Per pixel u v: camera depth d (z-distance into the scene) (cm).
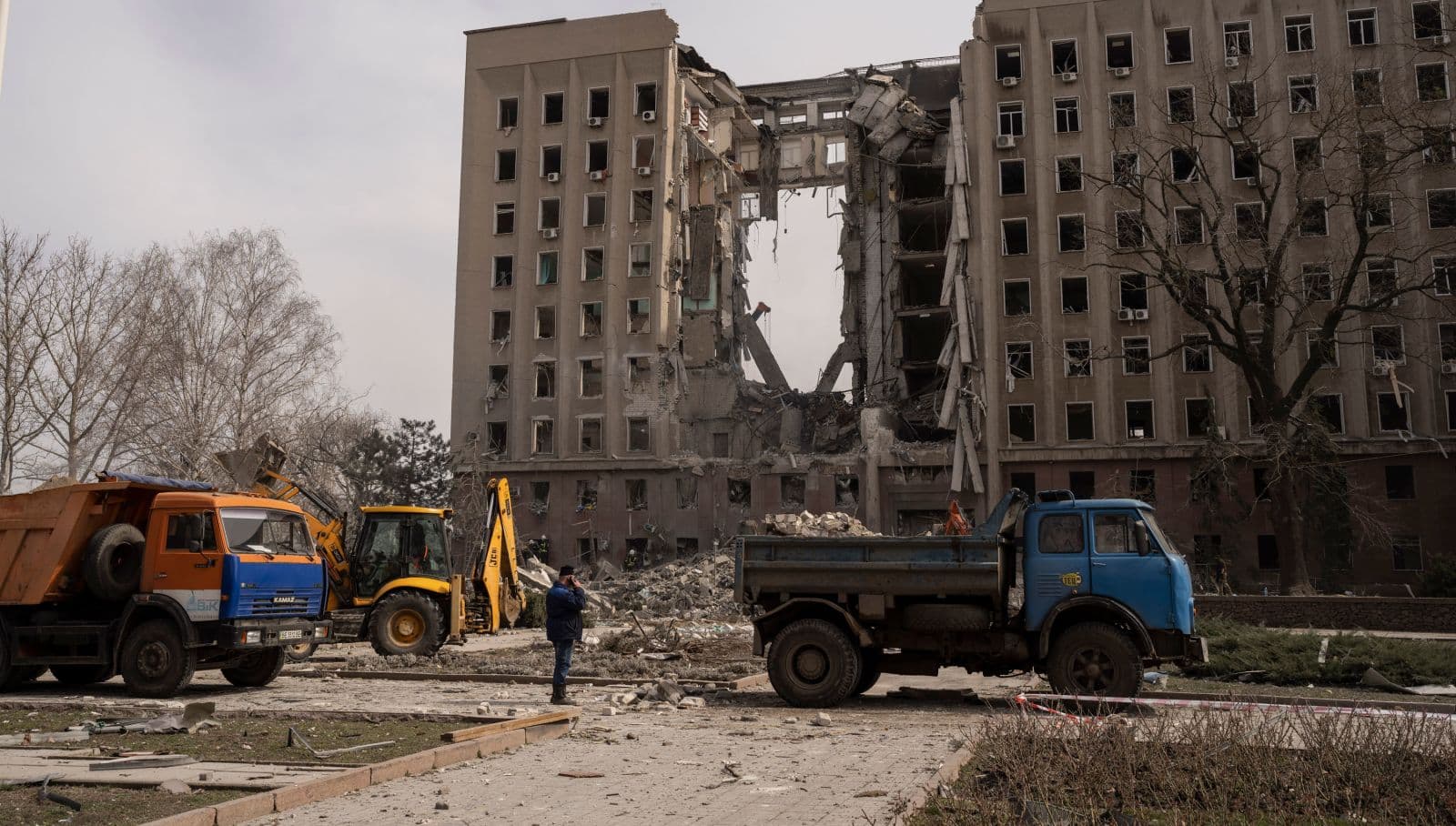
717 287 6488
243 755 1004
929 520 5447
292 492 2362
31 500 1658
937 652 1466
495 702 1466
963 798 744
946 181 5591
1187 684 1659
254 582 1597
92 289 4525
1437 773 755
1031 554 1396
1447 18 4566
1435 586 3772
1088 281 5309
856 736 1161
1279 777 753
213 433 4600
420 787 879
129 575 1619
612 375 5938
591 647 2416
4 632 1617
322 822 750
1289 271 5003
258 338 4803
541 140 6297
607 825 735
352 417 6788
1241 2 5322
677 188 6206
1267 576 4778
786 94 6712
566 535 5806
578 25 6331
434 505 5759
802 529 2173
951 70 6306
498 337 6206
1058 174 5447
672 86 6219
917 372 6119
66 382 4462
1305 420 3909
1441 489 4719
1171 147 4434
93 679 1762
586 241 6153
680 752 1053
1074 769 774
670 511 5706
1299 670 1658
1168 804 723
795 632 1441
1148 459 5062
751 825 730
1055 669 1355
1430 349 4866
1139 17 5450
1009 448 5238
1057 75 5522
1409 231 4925
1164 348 5159
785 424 6056
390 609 2194
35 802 795
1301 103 5125
